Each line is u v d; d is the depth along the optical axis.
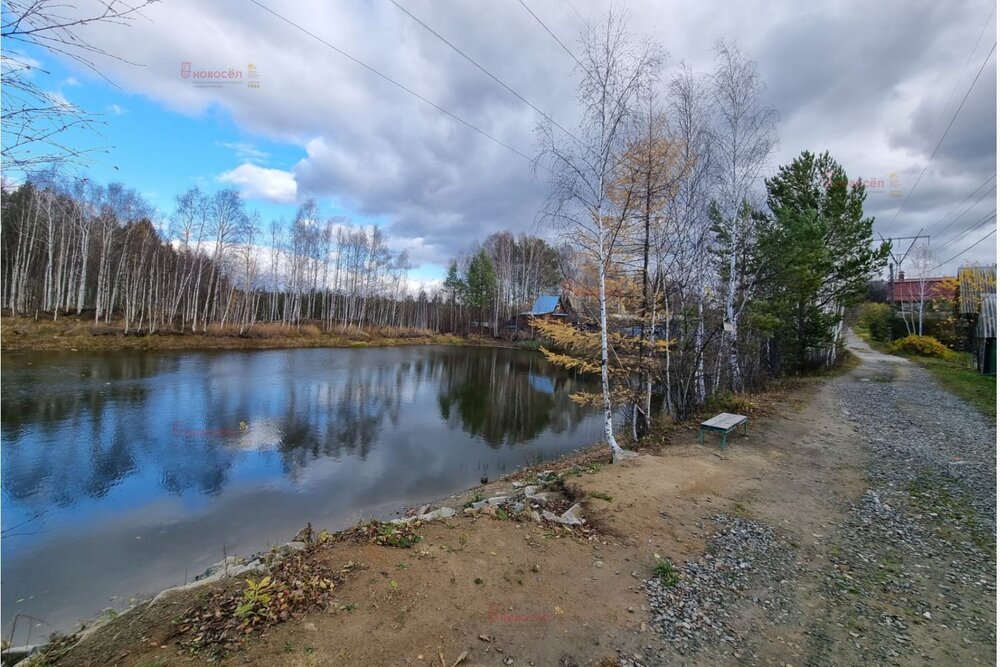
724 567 4.45
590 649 3.21
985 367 20.06
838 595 4.00
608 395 8.53
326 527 7.91
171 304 37.88
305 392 19.80
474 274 60.53
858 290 19.19
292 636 3.09
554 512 5.84
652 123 8.56
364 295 56.00
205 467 10.62
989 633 3.47
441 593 3.73
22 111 2.57
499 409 18.77
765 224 13.83
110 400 16.05
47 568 6.48
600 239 8.40
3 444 11.40
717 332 13.23
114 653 2.97
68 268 36.22
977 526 5.45
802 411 12.25
